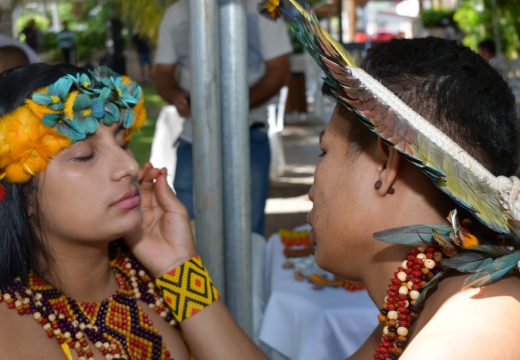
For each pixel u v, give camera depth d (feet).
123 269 4.47
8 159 3.72
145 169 4.52
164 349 4.30
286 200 20.93
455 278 3.14
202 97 5.38
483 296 2.78
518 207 3.07
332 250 3.58
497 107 3.21
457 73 3.21
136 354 4.20
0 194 3.81
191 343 4.42
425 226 3.18
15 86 3.80
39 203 3.86
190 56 5.43
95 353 4.02
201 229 5.56
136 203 4.00
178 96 11.25
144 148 30.37
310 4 3.40
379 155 3.36
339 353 6.81
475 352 2.48
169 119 20.11
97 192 3.86
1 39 7.66
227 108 5.60
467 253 3.06
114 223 3.92
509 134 3.24
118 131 4.06
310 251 8.54
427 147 3.05
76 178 3.83
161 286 4.41
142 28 24.67
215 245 5.56
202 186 5.50
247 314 5.87
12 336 3.77
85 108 3.79
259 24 10.74
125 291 4.35
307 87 40.83
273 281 7.70
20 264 3.87
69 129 3.75
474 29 34.71
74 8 52.95
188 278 4.43
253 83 10.87
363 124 3.35
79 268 4.07
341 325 6.80
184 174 10.87
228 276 5.83
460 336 2.55
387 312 3.36
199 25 5.30
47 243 3.96
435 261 3.21
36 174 3.82
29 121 3.69
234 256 5.79
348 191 3.45
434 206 3.29
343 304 6.97
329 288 7.37
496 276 2.83
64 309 3.99
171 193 4.60
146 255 4.43
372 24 60.44
